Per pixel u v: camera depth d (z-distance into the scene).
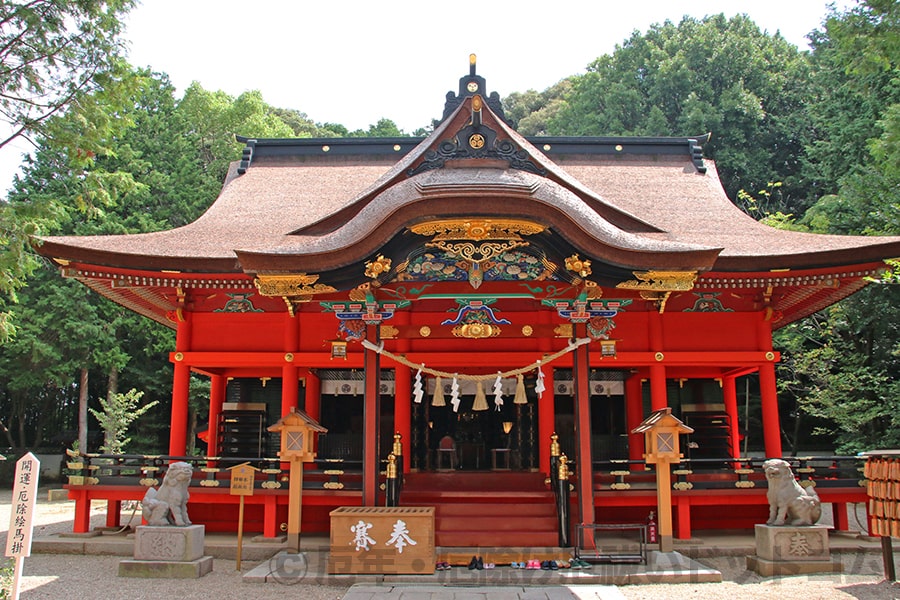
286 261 11.34
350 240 11.19
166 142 35.44
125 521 17.78
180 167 34.69
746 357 15.24
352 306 12.48
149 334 31.00
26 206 14.78
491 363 15.61
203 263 14.05
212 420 18.50
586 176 19.56
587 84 43.84
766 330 15.39
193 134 38.62
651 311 15.52
